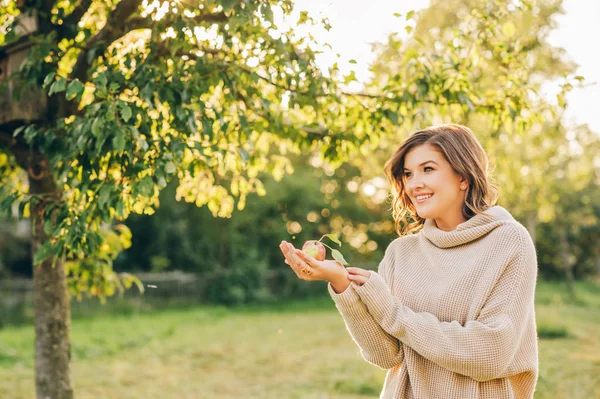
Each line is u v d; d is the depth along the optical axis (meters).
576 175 15.27
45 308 3.89
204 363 9.62
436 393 1.98
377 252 26.77
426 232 2.12
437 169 2.05
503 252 1.96
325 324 14.57
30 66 3.35
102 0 3.75
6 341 10.75
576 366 8.30
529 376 2.04
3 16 3.92
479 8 3.98
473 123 7.83
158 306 18.69
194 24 3.14
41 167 3.79
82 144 2.90
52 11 3.75
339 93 3.76
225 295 19.97
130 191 3.02
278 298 21.89
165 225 21.28
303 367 9.16
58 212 3.27
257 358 9.98
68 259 4.46
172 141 3.10
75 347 10.37
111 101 2.88
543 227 23.33
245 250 21.33
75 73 3.62
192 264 21.77
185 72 3.29
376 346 2.03
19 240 19.64
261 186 4.43
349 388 7.62
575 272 27.36
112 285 4.73
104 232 4.52
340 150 4.13
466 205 2.07
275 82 3.70
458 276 2.01
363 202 26.30
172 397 7.42
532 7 3.98
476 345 1.86
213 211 4.44
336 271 1.96
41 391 3.87
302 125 4.11
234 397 7.42
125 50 3.85
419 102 3.85
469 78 4.11
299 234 24.61
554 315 12.23
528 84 3.98
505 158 9.91
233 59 3.52
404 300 2.11
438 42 4.55
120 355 10.19
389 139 4.30
